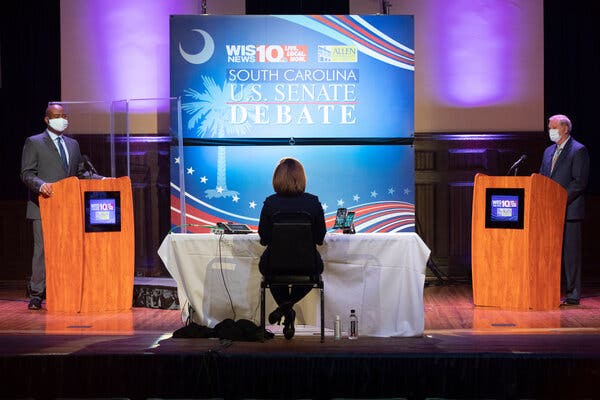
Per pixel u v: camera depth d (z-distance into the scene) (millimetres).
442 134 8430
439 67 8453
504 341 5410
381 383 4996
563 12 8477
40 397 5023
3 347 5258
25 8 8500
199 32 7855
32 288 7074
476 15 8445
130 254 7004
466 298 7477
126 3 8414
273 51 7875
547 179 6828
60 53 8492
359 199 7918
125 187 6984
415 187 8453
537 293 6855
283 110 7895
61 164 7055
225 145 7887
